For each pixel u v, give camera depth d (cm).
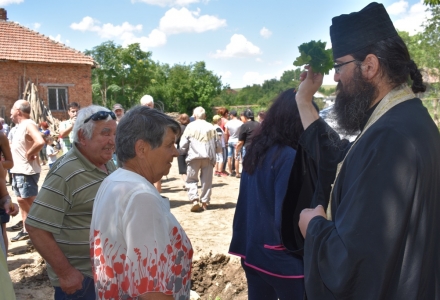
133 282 147
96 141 234
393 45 152
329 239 145
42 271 438
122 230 152
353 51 155
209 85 5838
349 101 160
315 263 151
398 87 153
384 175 134
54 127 2047
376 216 133
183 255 163
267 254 240
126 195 154
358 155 145
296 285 235
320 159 185
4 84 2039
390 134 138
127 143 166
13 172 528
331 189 173
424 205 134
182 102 5703
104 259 155
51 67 2128
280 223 219
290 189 216
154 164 169
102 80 5059
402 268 135
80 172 231
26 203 537
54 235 231
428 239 136
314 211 167
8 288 173
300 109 193
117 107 735
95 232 160
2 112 2039
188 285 169
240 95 6669
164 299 149
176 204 757
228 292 429
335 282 140
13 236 559
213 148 689
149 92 5428
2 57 1995
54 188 225
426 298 141
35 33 2209
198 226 602
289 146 234
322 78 187
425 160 134
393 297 136
